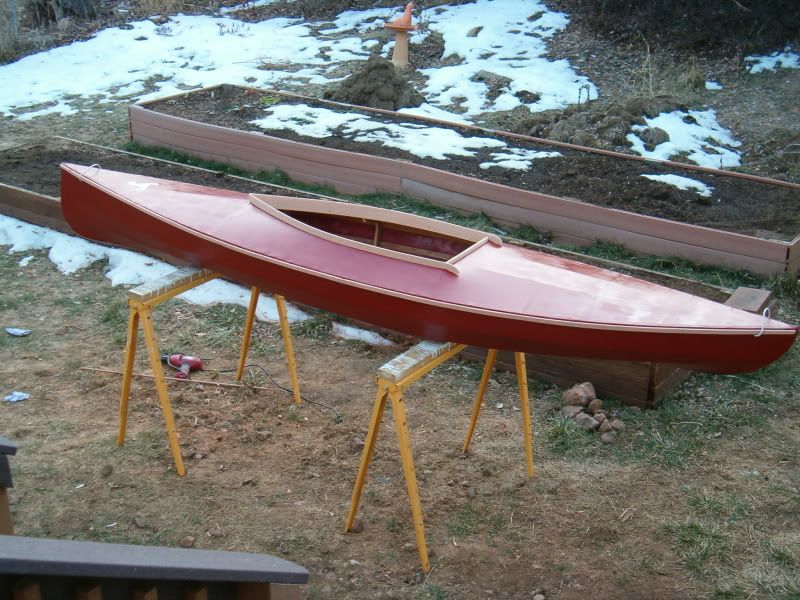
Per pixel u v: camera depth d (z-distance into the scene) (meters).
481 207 7.84
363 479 3.99
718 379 5.46
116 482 4.46
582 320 3.99
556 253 6.82
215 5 17.19
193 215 5.04
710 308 4.09
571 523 4.20
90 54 14.23
